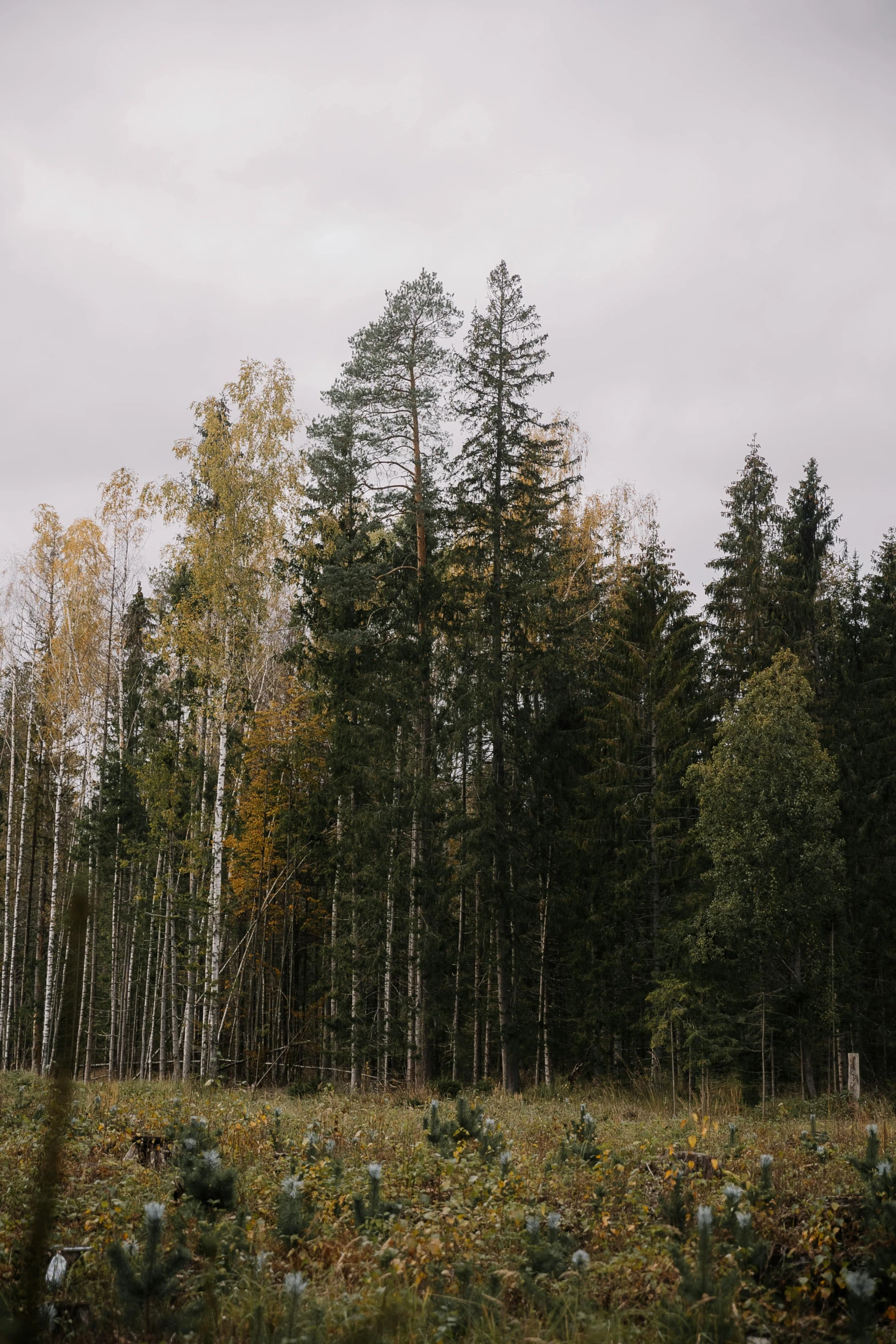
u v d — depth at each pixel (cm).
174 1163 809
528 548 2606
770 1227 632
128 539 2902
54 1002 2856
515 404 2666
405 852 2569
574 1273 523
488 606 2592
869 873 2791
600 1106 1928
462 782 2789
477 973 2825
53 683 2869
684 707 2809
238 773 2706
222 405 2453
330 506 2817
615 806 2703
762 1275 550
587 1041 2664
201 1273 532
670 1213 641
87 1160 857
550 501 2653
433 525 2648
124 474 2905
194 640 2314
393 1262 537
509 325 2680
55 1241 597
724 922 2316
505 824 2459
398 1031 2522
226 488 2336
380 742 2558
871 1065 2861
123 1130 1038
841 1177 813
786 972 2594
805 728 2392
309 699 2739
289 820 2703
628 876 2653
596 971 2658
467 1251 586
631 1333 470
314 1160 842
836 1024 2538
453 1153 889
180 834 2778
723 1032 2403
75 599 2861
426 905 2469
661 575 2878
